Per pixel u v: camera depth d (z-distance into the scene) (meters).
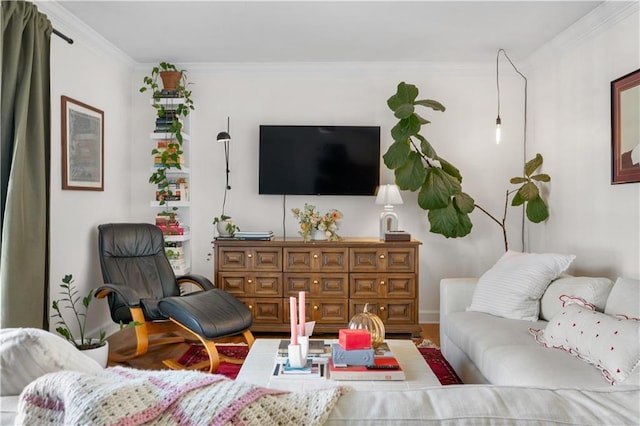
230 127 4.54
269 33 3.64
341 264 3.99
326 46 3.95
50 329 3.17
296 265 4.00
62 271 3.34
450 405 0.72
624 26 3.01
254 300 4.02
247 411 0.70
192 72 4.51
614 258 3.12
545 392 0.77
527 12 3.22
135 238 3.67
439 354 3.49
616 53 3.09
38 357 0.83
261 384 1.93
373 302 3.98
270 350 2.40
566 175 3.75
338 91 4.52
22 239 2.58
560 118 3.83
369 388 1.87
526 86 4.47
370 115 4.52
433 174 3.93
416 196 4.52
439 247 4.54
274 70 4.49
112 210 4.12
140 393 0.71
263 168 4.43
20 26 2.55
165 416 0.70
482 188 4.52
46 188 2.87
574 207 3.63
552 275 2.77
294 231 4.54
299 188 4.43
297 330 2.18
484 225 4.52
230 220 4.55
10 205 2.48
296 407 0.72
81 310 3.59
